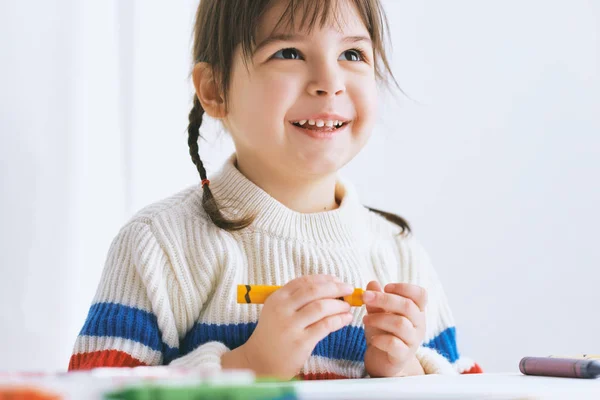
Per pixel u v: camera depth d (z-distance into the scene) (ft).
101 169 5.45
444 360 3.26
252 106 3.15
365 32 3.28
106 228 5.44
